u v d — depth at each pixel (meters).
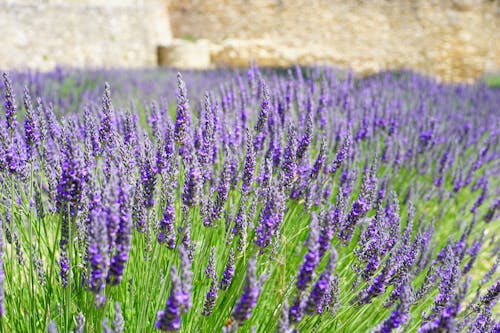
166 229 1.94
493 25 22.05
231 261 2.06
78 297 2.05
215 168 3.17
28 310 2.18
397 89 7.38
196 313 2.23
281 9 22.41
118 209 1.57
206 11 22.23
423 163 4.63
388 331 1.79
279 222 2.02
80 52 17.11
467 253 3.14
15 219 2.41
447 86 9.92
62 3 16.53
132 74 9.92
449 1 22.06
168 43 20.39
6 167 2.12
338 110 4.80
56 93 6.36
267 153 3.05
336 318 2.28
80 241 2.07
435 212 4.34
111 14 17.83
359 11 22.53
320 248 1.81
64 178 1.70
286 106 3.67
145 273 2.19
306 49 22.20
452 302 1.64
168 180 2.38
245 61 20.84
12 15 15.38
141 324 1.95
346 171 3.34
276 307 2.27
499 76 18.34
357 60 22.20
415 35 22.44
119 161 2.34
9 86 2.07
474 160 4.45
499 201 3.78
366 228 2.55
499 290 2.21
